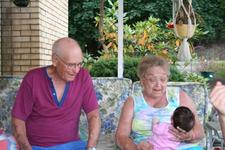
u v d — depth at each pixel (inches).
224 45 597.6
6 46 264.2
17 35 263.4
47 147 124.8
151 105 127.0
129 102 128.2
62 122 125.4
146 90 125.6
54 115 124.6
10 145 91.5
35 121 125.6
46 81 125.0
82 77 129.3
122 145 119.8
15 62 264.5
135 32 292.2
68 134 126.3
